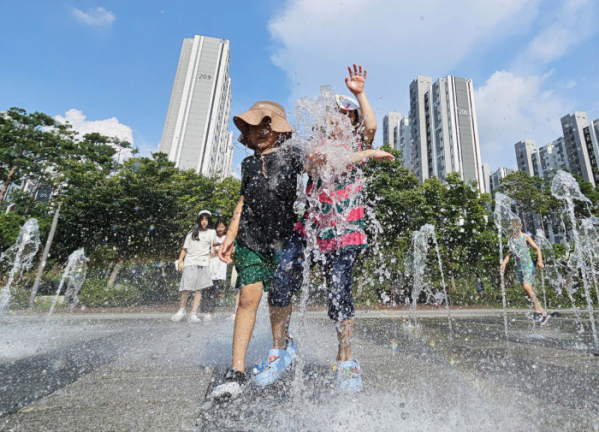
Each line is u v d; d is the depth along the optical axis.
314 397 1.07
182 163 61.31
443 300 9.60
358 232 1.43
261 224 1.38
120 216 11.02
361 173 1.53
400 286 8.22
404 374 1.36
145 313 4.90
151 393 1.11
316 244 1.48
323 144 1.48
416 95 62.59
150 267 8.70
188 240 4.09
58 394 1.10
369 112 1.66
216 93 66.38
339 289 1.38
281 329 1.39
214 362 1.55
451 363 1.58
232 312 5.40
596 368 1.49
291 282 1.40
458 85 58.78
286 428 0.84
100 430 0.83
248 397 1.08
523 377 1.32
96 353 1.75
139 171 13.19
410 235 9.58
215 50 69.38
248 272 1.32
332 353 1.78
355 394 1.10
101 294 6.33
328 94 1.54
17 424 0.86
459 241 13.32
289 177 1.46
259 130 1.55
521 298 9.25
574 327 3.46
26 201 18.66
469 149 55.28
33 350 1.84
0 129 19.30
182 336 2.39
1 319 3.80
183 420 0.89
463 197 13.70
